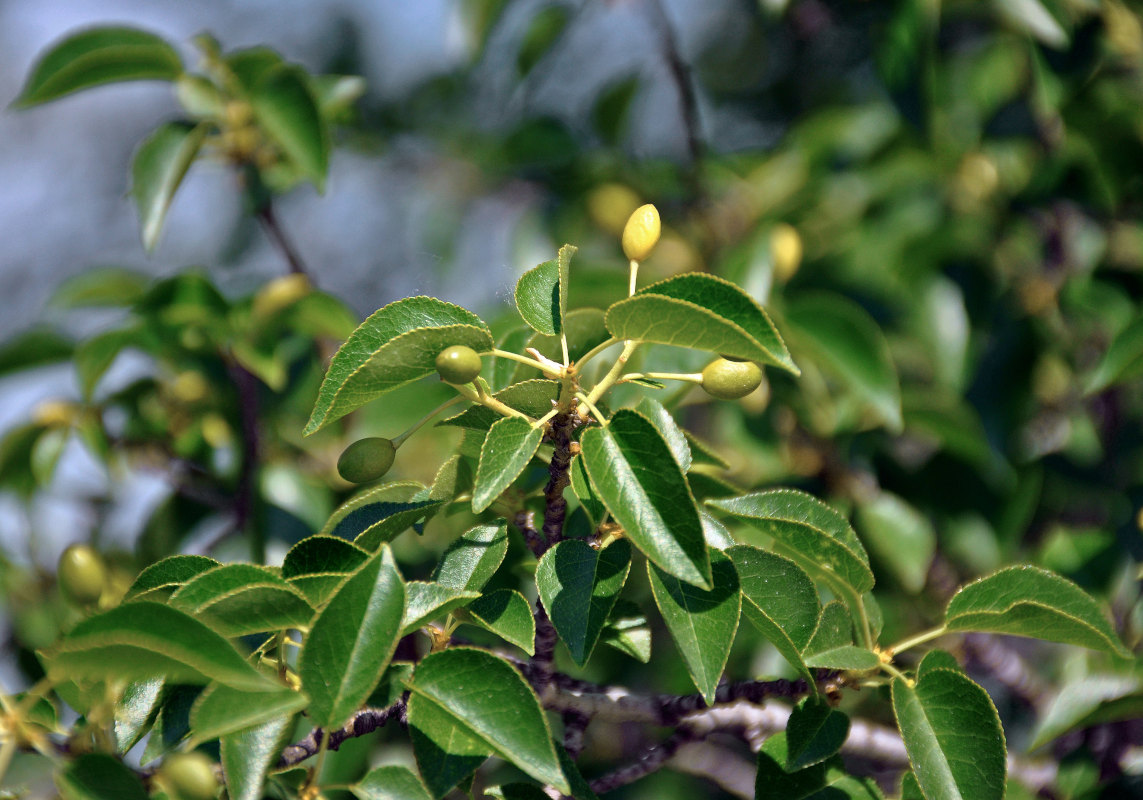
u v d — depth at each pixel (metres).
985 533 0.92
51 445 1.00
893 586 0.92
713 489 0.81
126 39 0.93
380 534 0.78
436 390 0.91
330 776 0.84
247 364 0.92
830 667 0.76
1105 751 0.87
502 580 0.82
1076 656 0.90
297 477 0.95
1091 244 1.01
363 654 0.74
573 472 0.77
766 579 0.77
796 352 0.92
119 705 0.76
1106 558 0.91
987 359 0.97
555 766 0.74
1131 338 0.87
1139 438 0.97
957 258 1.00
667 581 0.76
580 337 0.80
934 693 0.77
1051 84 0.96
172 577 0.77
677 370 0.84
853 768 0.94
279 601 0.75
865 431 0.94
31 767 0.77
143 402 1.01
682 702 0.80
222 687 0.73
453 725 0.76
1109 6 0.98
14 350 0.99
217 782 0.76
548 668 0.79
